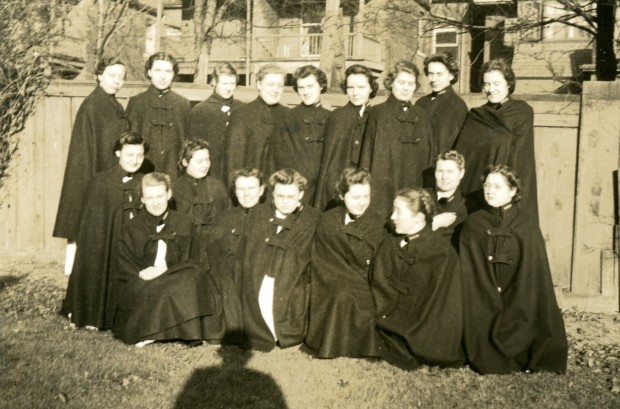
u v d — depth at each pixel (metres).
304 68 6.30
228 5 17.77
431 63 6.23
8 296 6.64
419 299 5.08
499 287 5.16
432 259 5.09
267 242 5.49
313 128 6.36
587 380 4.79
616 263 6.57
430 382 4.68
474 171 5.96
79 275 5.78
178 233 5.66
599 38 9.47
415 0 11.96
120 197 5.86
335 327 5.16
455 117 6.16
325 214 5.53
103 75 6.66
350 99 6.23
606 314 6.47
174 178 6.68
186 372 4.72
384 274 5.22
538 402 4.35
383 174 5.88
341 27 10.77
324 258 5.40
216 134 6.64
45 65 8.62
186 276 5.40
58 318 5.98
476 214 5.32
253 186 5.63
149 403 4.16
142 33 19.73
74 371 4.61
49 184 8.55
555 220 6.92
